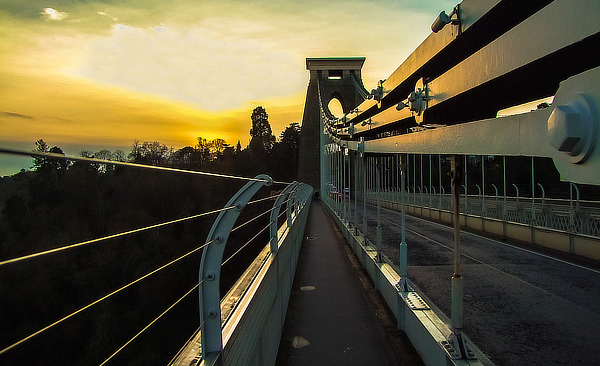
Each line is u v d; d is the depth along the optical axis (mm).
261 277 3348
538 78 2061
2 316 16047
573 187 11172
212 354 1986
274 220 4699
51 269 18281
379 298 6383
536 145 1343
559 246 10562
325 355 4348
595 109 1000
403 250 5090
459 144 2111
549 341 4734
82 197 23312
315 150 68375
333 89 71688
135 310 19734
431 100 2758
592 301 6320
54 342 15930
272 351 3930
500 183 21688
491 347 4586
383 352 4406
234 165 55844
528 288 7133
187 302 21609
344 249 11547
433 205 22969
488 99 2668
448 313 5664
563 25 1296
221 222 2211
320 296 6676
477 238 13805
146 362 16938
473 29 2318
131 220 24812
